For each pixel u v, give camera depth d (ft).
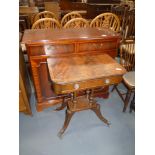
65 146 4.61
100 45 4.88
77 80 3.42
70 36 4.67
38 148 4.55
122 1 16.30
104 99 6.58
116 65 4.11
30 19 9.93
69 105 4.94
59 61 4.26
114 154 4.42
